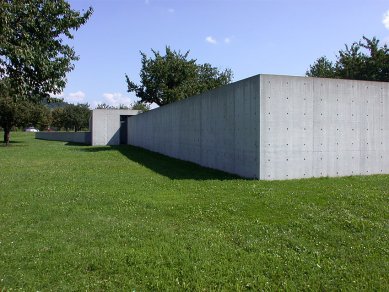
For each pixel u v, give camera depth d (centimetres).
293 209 759
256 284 449
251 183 1058
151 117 2786
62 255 530
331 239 603
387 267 498
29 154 2495
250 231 643
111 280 457
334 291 437
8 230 653
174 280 456
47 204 855
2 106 3503
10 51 894
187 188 1031
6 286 439
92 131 4038
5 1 877
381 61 2833
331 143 1198
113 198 916
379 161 1270
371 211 747
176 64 4312
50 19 1059
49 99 1138
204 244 577
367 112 1251
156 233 633
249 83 1183
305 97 1166
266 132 1123
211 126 1522
